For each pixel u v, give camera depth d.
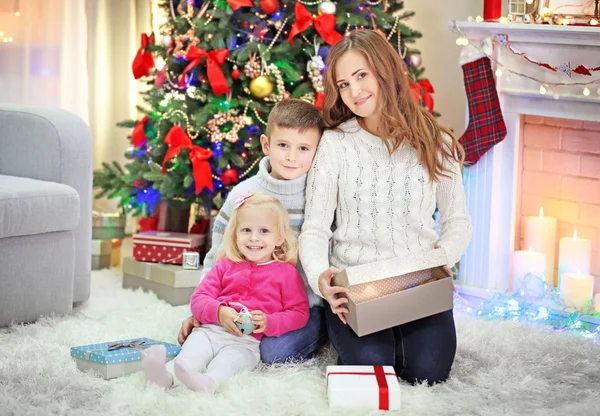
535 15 2.82
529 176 3.05
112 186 3.33
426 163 2.23
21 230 2.54
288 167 2.33
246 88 3.01
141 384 2.07
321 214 2.26
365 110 2.20
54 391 2.01
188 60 3.05
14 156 2.86
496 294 2.90
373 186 2.23
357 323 2.02
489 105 2.88
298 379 2.13
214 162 3.07
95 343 2.40
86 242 2.87
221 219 2.47
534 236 2.97
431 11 3.69
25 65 3.63
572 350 2.41
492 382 2.13
